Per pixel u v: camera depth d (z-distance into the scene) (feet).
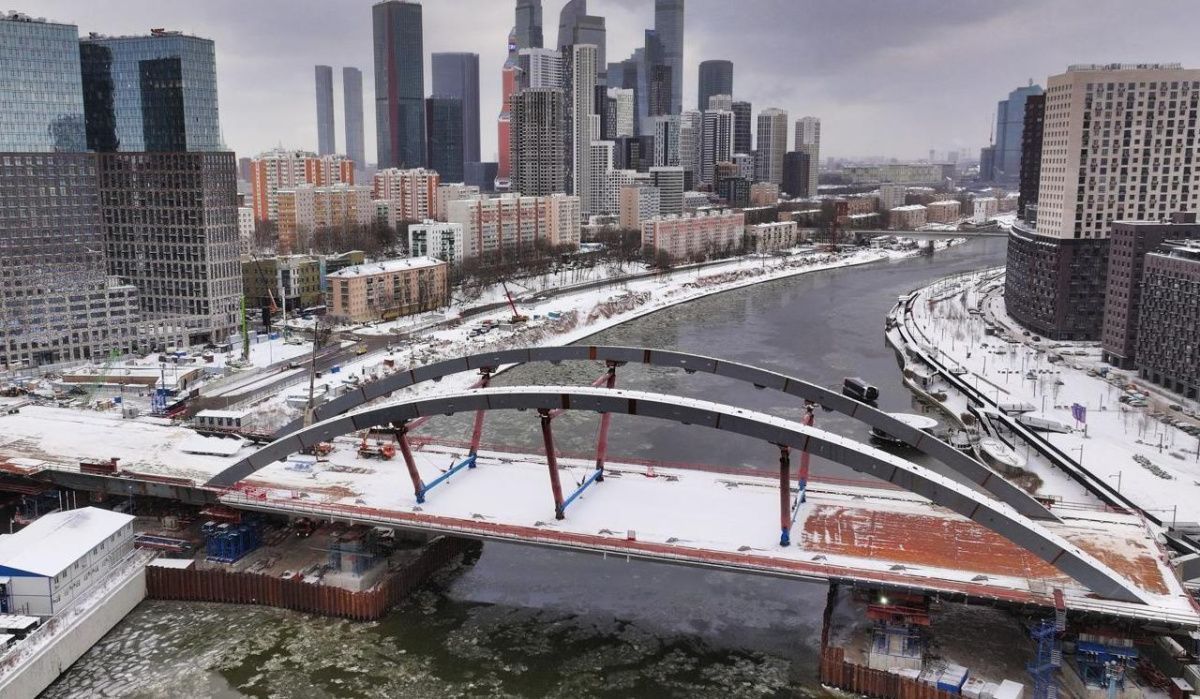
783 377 529.86
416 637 453.99
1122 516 487.61
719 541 439.63
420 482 494.59
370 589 472.85
